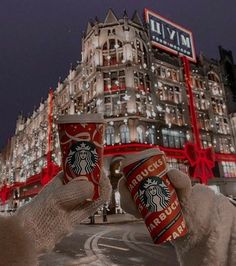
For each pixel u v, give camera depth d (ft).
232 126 142.72
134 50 116.47
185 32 147.02
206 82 143.43
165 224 3.35
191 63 145.89
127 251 28.94
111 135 105.70
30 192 152.25
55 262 25.20
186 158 108.78
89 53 124.67
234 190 127.65
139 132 105.81
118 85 110.83
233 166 132.67
